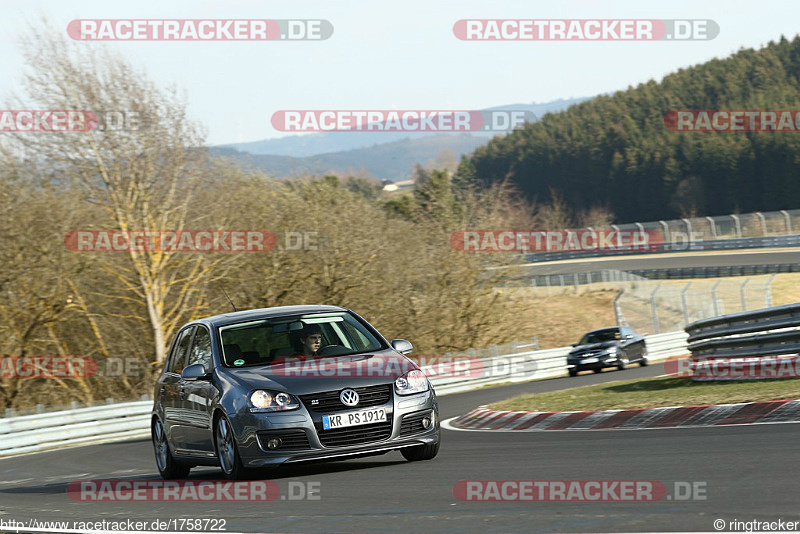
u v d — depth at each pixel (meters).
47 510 22.50
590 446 25.23
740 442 22.78
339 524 16.20
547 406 36.81
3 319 86.94
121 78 86.19
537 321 147.25
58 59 83.44
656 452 22.44
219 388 23.91
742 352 38.00
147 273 89.75
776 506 14.56
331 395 22.72
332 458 22.42
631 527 13.72
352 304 103.94
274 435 22.33
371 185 139.25
